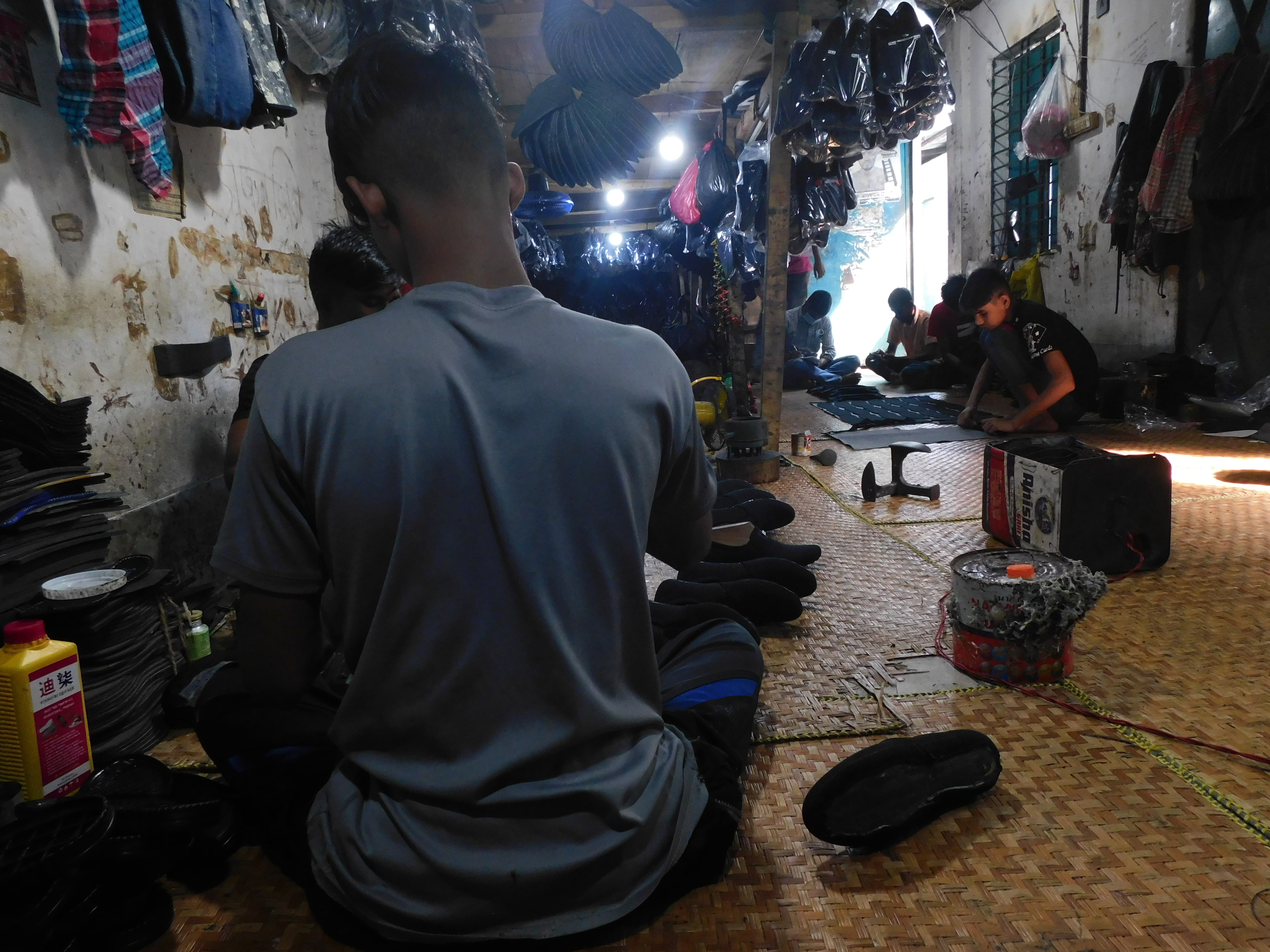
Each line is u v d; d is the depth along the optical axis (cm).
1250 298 590
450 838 118
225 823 157
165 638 225
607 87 445
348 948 135
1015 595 206
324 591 122
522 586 107
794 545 303
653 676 126
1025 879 143
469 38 389
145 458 282
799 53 495
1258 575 279
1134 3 672
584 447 108
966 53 982
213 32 255
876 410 722
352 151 111
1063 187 798
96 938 134
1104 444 521
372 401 103
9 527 189
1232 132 514
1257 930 129
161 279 298
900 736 192
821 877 147
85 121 216
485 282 114
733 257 712
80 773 178
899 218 1384
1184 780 169
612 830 121
